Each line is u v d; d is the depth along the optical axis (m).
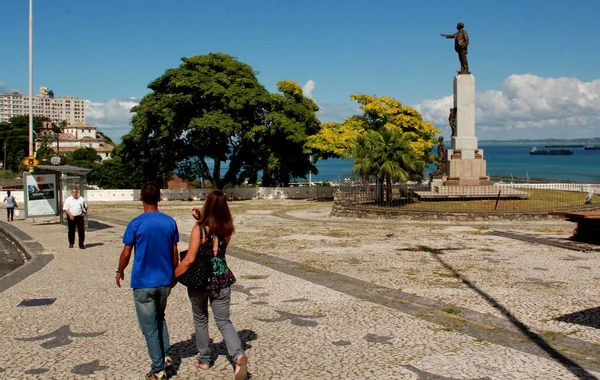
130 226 5.21
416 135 40.66
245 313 7.92
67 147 120.69
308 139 42.22
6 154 110.50
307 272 11.19
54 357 6.03
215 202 5.27
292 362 5.79
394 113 40.53
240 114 42.62
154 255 5.17
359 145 26.27
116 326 7.28
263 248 14.91
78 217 15.51
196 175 48.94
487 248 14.46
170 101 40.62
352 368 5.59
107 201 43.66
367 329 7.02
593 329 6.91
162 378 5.23
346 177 31.11
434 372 5.45
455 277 10.50
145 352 6.18
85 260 13.40
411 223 21.62
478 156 29.19
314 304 8.43
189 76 41.97
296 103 45.75
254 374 5.44
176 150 45.31
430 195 26.56
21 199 42.06
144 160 46.03
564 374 5.35
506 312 7.80
